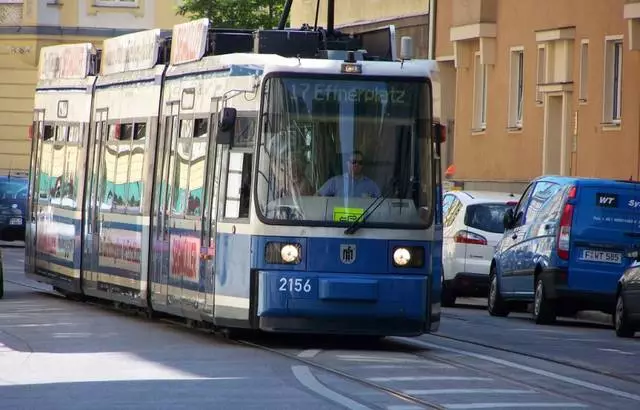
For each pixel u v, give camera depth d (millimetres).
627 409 35750
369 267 46906
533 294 66000
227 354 45375
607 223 63938
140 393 36406
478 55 113062
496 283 70250
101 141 62562
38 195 71625
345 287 46469
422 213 47406
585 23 97500
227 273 48031
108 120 61812
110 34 161750
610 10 94625
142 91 57594
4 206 130125
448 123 121250
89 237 63094
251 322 47062
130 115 58906
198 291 50250
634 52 91938
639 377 43188
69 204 65938
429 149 47656
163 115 55312
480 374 41875
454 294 77312
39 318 58188
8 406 34250
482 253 75875
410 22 123000
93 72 65625
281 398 35594
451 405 35219
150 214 55875
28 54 159750
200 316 49969
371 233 46938
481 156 112125
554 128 102000
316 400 35312
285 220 46781
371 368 42406
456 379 40438
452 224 77250
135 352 45750
